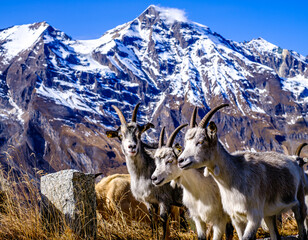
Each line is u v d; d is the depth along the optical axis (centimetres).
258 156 654
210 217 664
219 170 581
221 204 661
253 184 593
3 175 660
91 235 636
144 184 795
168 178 671
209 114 591
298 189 713
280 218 890
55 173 646
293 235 786
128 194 913
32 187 657
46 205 648
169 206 793
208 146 574
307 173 820
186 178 666
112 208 891
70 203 623
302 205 711
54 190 640
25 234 610
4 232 613
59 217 629
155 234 772
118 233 736
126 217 896
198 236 678
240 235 605
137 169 798
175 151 675
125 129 804
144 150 823
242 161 617
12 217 635
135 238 744
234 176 588
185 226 850
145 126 814
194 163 569
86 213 633
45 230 629
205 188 657
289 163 687
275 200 631
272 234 680
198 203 670
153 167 809
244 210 582
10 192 657
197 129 587
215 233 668
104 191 916
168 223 774
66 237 596
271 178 630
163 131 736
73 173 627
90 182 652
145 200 804
